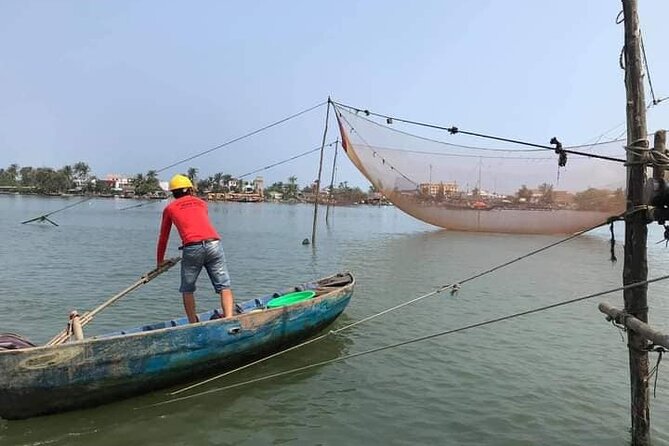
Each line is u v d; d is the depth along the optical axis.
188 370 8.05
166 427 7.01
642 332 6.08
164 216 8.80
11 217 54.44
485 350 10.55
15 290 16.23
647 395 6.64
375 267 22.91
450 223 37.88
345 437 6.87
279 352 9.94
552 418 7.50
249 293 16.91
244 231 44.22
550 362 9.88
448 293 16.67
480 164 31.36
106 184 154.62
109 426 6.96
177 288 16.88
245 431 6.98
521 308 14.54
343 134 29.88
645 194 6.36
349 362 9.68
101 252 26.59
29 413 6.85
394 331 11.86
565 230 34.31
